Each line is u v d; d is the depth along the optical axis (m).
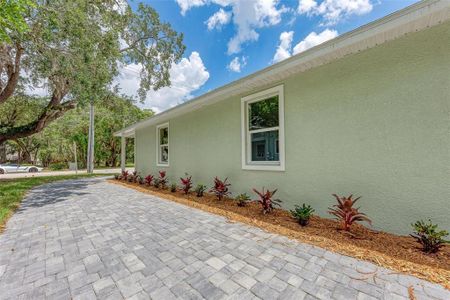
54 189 7.54
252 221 3.63
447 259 2.17
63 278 2.09
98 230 3.39
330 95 3.56
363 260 2.26
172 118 7.98
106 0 8.22
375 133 3.07
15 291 1.89
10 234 3.26
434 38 2.60
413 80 2.75
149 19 10.86
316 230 3.10
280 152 4.33
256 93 4.83
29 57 6.69
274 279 1.99
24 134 10.03
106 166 25.59
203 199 5.45
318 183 3.72
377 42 2.98
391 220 2.92
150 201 5.45
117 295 1.82
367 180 3.15
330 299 1.70
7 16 3.81
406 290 1.76
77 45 5.73
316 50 3.27
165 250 2.64
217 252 2.55
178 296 1.79
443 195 2.54
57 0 5.06
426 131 2.66
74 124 20.91
